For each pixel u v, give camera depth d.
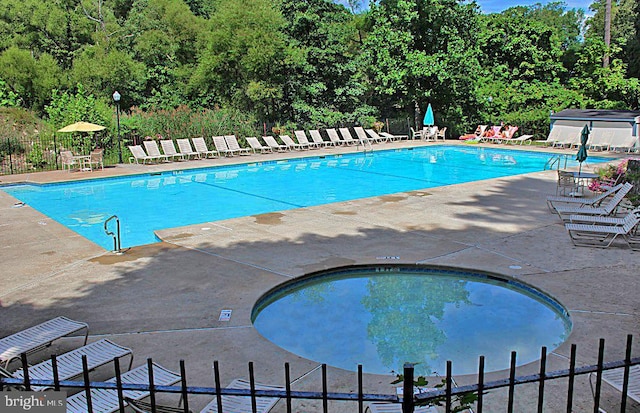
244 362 5.10
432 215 11.12
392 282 7.75
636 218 8.68
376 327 6.29
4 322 6.05
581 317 5.95
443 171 19.03
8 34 35.41
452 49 25.91
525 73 29.31
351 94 27.42
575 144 22.17
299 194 15.30
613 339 5.40
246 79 26.44
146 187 16.27
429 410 3.85
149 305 6.50
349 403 4.32
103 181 16.66
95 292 6.95
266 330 6.22
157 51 32.19
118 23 40.47
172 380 4.27
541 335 6.01
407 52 26.02
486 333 6.09
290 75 26.55
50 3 36.06
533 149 22.22
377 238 9.39
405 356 5.57
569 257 8.14
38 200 14.52
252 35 24.47
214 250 8.76
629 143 20.77
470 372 5.20
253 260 8.21
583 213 9.98
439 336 6.00
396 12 27.02
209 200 14.51
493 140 25.22
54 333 5.17
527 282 7.10
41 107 28.64
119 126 20.11
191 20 32.94
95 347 4.85
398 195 13.40
